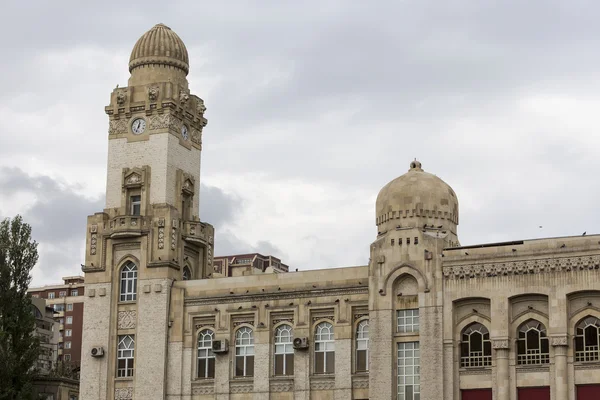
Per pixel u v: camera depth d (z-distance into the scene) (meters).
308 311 86.25
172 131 96.06
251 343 88.38
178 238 93.81
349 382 83.38
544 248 77.25
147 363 90.31
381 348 80.81
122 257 94.00
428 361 78.62
